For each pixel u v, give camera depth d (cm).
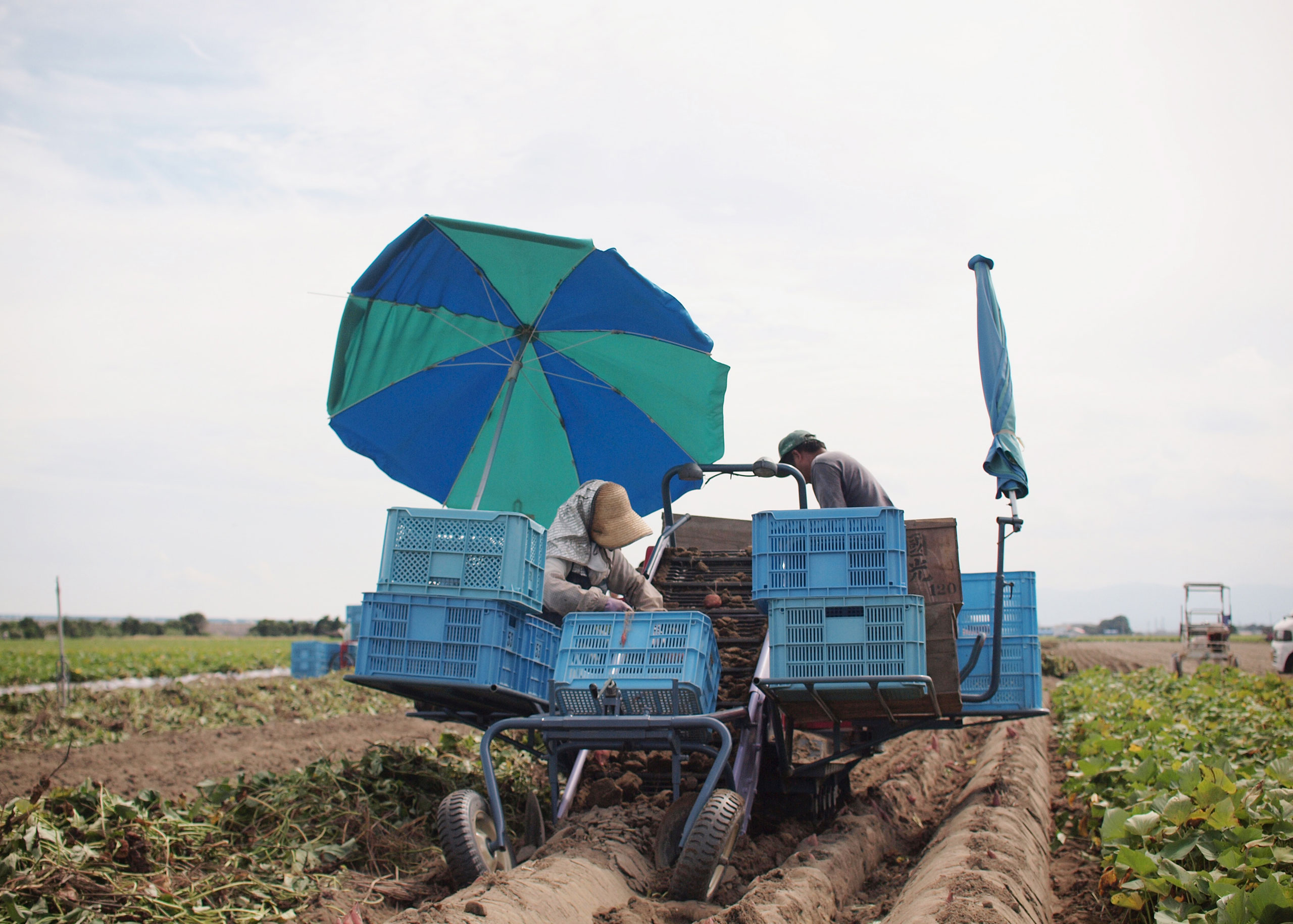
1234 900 340
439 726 1424
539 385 767
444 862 545
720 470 726
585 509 595
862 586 480
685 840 428
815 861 486
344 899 471
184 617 10194
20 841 450
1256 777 617
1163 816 452
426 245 641
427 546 518
